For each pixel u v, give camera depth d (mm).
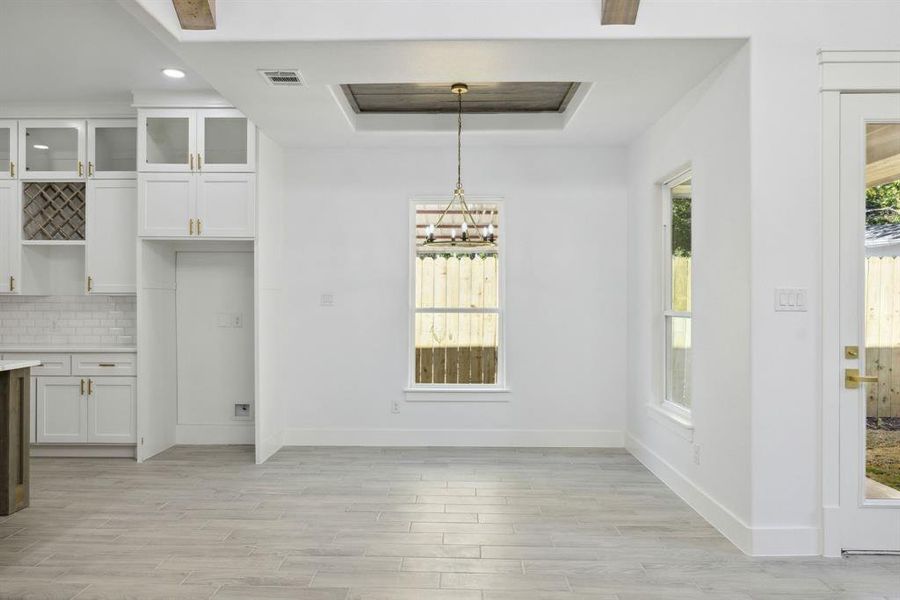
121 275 5016
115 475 4438
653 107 4188
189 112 4797
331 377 5375
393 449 5234
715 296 3484
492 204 5469
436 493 4031
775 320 3053
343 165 5379
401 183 5379
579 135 4973
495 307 5484
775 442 3045
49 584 2711
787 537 3037
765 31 3051
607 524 3475
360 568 2885
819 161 3064
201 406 5422
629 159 5246
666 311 4531
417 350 5488
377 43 3127
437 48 3188
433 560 2979
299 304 5379
